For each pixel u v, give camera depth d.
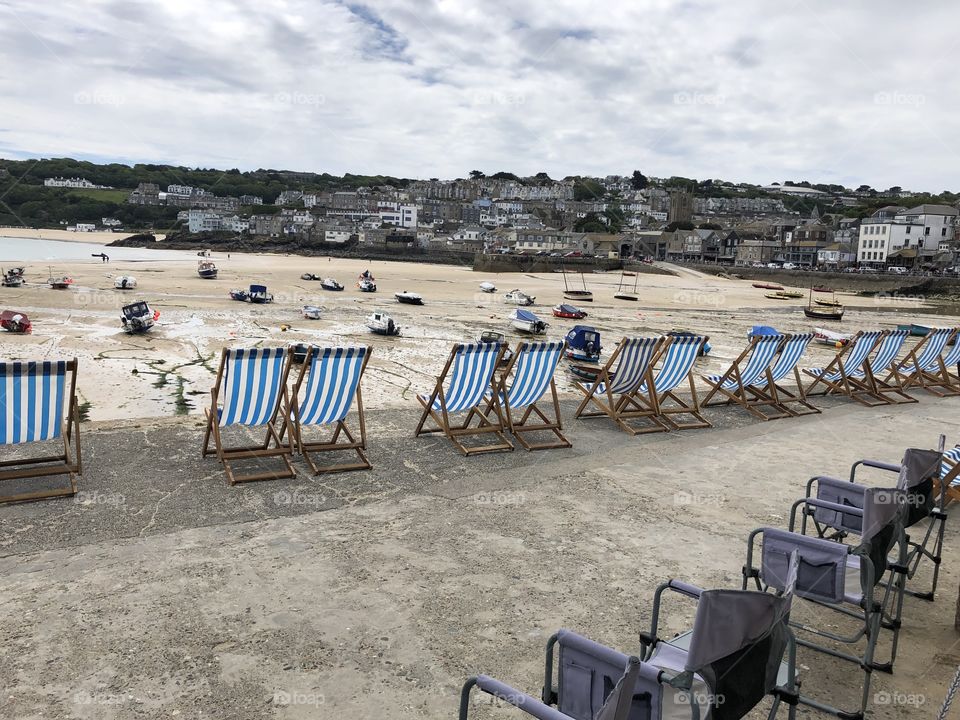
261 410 6.84
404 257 141.75
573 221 194.75
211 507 5.77
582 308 39.56
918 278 77.00
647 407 9.79
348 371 7.02
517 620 4.13
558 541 5.36
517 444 8.12
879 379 13.52
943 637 4.12
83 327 21.94
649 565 4.97
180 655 3.63
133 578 4.48
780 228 139.75
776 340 10.27
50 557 4.73
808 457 8.04
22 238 175.38
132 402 12.27
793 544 3.40
